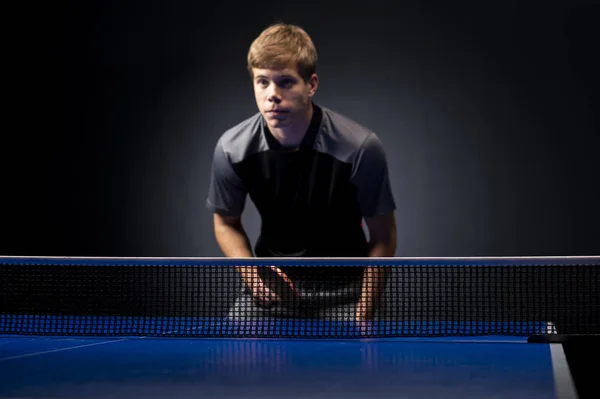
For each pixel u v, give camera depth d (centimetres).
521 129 604
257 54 308
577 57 598
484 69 606
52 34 637
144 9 632
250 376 190
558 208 601
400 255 613
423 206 611
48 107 638
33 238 638
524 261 240
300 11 621
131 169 635
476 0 606
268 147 327
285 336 263
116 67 635
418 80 611
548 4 600
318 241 342
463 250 608
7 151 639
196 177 630
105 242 635
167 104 633
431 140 611
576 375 200
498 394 167
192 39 630
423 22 611
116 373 195
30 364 210
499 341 255
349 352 230
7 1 636
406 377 188
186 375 192
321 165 324
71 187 637
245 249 358
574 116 599
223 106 629
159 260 255
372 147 324
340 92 618
